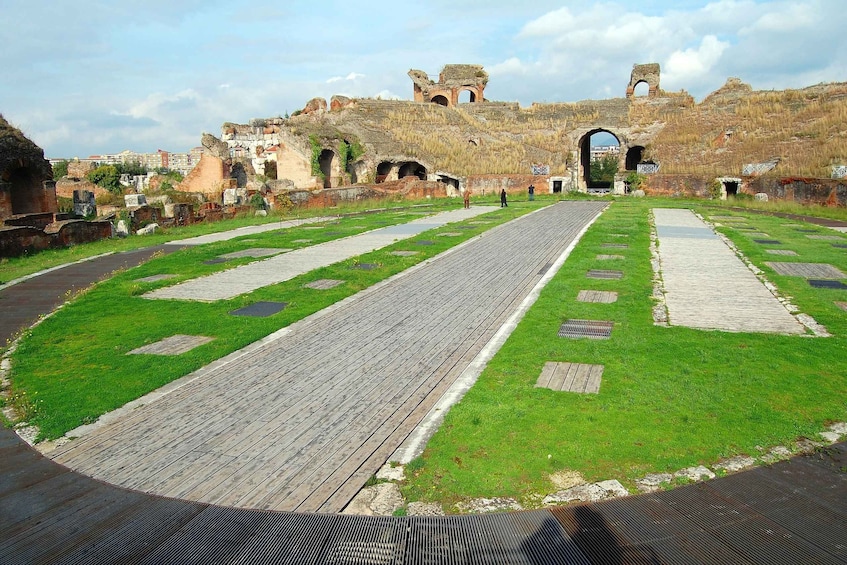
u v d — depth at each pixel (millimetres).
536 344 11344
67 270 19828
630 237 24141
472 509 6535
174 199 40156
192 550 5977
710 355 10477
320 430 8328
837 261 18969
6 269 20141
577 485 6879
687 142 53250
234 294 15859
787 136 47500
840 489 6691
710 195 44375
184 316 13781
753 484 6809
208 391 9695
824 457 7293
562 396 9000
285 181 48125
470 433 8031
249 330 12594
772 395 8875
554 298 14562
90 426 8609
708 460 7281
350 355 11211
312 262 20203
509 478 7039
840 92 51781
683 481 6891
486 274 17844
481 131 61125
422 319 13383
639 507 6480
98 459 7707
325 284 16781
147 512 6590
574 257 19875
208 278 17891
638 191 48375
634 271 17500
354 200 43688
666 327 12188
